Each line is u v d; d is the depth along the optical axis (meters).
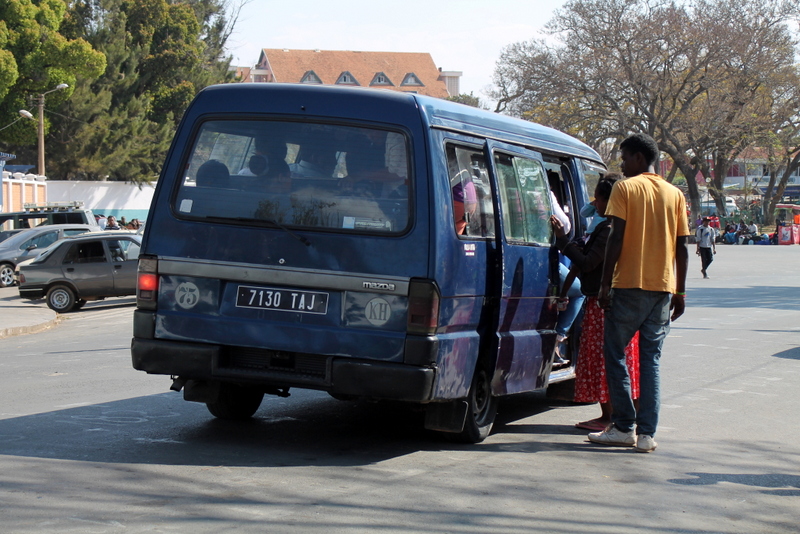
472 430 6.26
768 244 59.69
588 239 6.88
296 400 7.97
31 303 21.05
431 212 5.49
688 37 50.09
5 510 4.43
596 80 50.75
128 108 56.44
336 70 119.44
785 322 15.26
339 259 5.57
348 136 5.71
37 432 6.37
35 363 11.09
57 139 53.69
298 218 5.68
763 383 9.29
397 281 5.46
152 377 9.40
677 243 6.26
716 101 52.19
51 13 50.03
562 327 7.59
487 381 6.39
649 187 6.11
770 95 54.09
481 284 6.02
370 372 5.44
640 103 51.66
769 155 60.84
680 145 55.78
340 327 5.55
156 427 6.61
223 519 4.35
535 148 7.21
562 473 5.58
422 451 6.06
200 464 5.47
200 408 7.46
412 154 5.57
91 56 50.28
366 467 5.55
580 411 8.02
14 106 49.38
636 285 6.07
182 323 5.80
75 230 27.70
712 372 10.00
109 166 55.31
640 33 49.69
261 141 5.85
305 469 5.44
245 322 5.68
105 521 4.28
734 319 15.72
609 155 55.88
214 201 5.85
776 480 5.54
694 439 6.69
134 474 5.18
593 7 50.78
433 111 5.73
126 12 59.53
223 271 5.73
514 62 52.62
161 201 5.95
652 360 6.23
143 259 5.91
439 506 4.72
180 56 59.97
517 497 4.96
